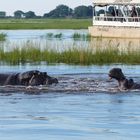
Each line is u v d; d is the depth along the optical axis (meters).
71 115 24.64
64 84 34.09
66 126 22.22
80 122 23.06
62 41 85.62
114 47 55.03
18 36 110.12
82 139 19.92
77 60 51.56
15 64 50.59
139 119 23.64
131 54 52.78
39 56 52.97
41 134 20.73
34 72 33.84
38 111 25.59
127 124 22.61
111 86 33.44
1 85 33.44
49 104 27.58
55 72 43.06
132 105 27.25
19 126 22.17
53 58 52.31
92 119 23.67
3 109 26.12
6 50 57.88
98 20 109.19
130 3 105.62
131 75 40.78
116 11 107.88
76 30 149.00
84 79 36.72
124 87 32.34
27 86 33.19
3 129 21.61
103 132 21.09
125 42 84.62
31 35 115.38
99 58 51.78
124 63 51.59
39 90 32.16
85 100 28.86
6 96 30.16
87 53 52.09
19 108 26.39
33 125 22.39
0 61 52.06
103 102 28.17
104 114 24.88
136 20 103.44
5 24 194.38
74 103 27.91
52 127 22.02
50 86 33.34
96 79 36.78
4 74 34.22
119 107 26.70
